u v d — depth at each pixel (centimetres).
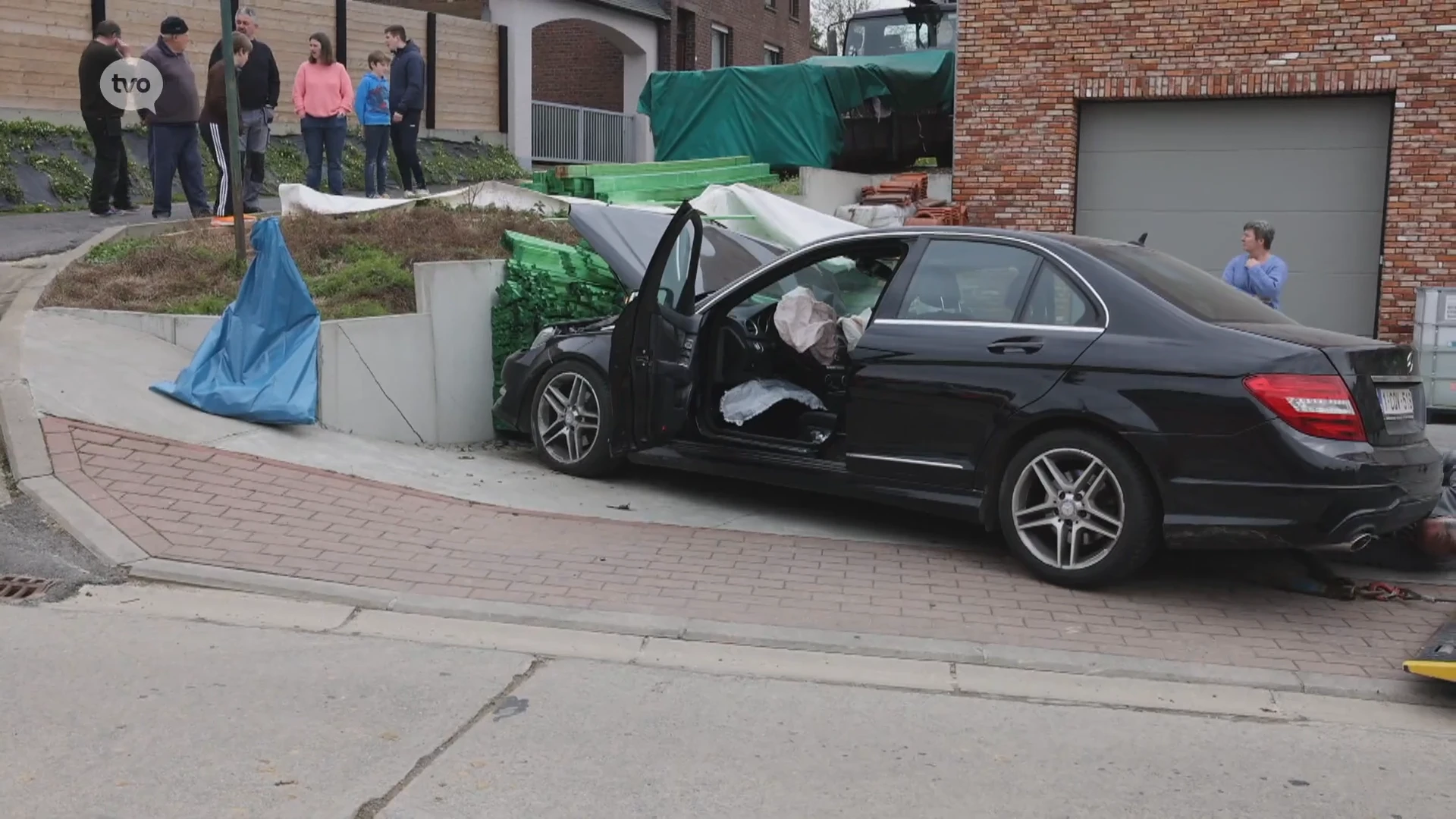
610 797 375
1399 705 477
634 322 733
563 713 441
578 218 884
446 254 988
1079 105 1331
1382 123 1233
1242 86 1253
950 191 1588
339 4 1869
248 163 1237
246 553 585
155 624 512
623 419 742
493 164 2078
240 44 1189
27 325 782
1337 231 1260
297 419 753
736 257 878
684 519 705
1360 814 380
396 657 491
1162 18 1271
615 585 577
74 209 1373
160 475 657
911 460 633
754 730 432
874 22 1955
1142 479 568
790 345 718
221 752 397
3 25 1464
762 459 690
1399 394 571
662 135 1723
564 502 726
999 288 628
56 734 406
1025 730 442
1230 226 1297
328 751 401
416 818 358
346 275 913
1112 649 519
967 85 1348
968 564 634
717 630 525
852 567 621
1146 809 379
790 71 1628
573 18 2281
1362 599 598
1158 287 596
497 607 542
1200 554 657
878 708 457
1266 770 412
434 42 2016
